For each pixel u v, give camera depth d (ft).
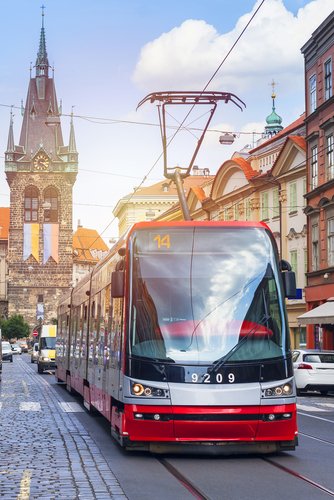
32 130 453.99
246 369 39.68
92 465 37.76
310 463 38.86
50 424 58.03
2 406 75.51
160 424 39.11
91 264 552.00
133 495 30.60
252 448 39.91
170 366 39.65
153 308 40.91
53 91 457.27
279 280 41.78
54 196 451.94
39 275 447.42
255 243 42.39
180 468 37.19
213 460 39.75
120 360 42.14
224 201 207.51
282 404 39.65
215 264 41.75
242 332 40.37
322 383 100.53
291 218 168.76
